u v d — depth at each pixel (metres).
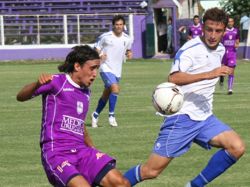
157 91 19.41
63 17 102.62
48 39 102.50
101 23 104.88
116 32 36.41
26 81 65.19
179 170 24.83
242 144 19.19
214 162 19.45
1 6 107.19
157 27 109.00
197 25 74.69
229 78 53.47
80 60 16.95
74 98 16.98
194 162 26.22
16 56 100.81
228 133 19.33
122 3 109.69
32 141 31.33
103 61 34.50
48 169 16.59
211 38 19.31
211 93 19.66
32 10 108.12
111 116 36.03
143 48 106.19
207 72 18.84
